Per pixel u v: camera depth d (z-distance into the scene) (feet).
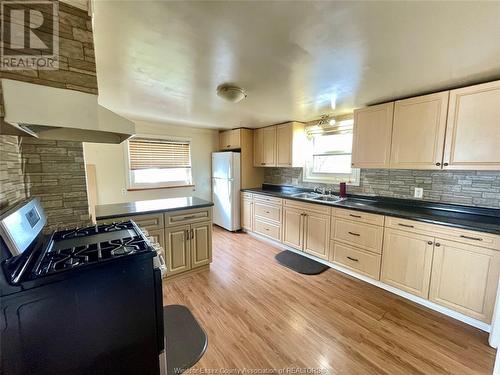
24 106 2.61
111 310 3.09
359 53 4.69
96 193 11.83
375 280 8.18
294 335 5.87
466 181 7.25
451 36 4.02
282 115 10.85
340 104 8.68
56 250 3.47
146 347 3.41
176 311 6.84
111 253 3.27
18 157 4.04
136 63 5.20
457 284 6.25
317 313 6.74
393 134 7.85
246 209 14.28
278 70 5.58
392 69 5.48
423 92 7.14
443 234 6.40
